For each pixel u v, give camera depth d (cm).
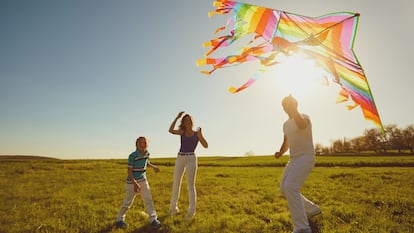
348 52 304
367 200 720
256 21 342
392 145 7344
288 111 441
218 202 739
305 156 440
